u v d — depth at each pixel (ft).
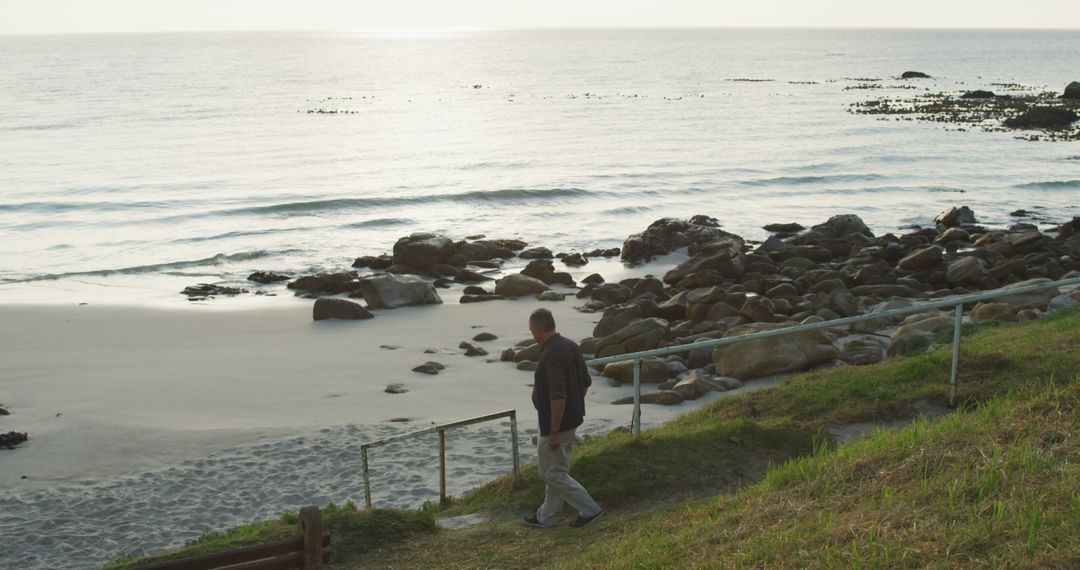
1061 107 299.99
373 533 26.96
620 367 64.39
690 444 32.17
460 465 46.19
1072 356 37.78
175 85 410.93
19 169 179.73
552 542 25.70
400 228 137.28
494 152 213.66
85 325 85.20
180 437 52.85
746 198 161.89
